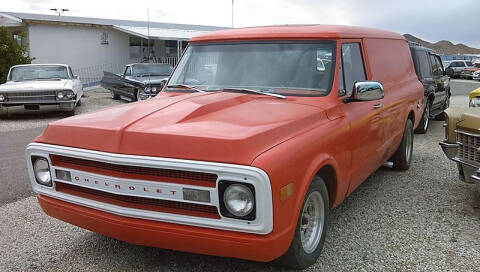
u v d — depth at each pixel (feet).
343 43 14.15
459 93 73.46
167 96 14.20
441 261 12.21
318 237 11.90
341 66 13.71
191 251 9.98
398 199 17.34
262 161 9.12
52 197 11.51
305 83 13.34
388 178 20.30
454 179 20.07
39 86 40.88
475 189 18.52
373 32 17.57
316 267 11.89
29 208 16.72
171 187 9.57
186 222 9.62
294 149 10.05
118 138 10.10
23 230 14.64
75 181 10.82
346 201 17.13
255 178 8.91
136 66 53.78
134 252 12.98
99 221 10.51
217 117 10.87
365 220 15.16
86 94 71.20
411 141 21.89
